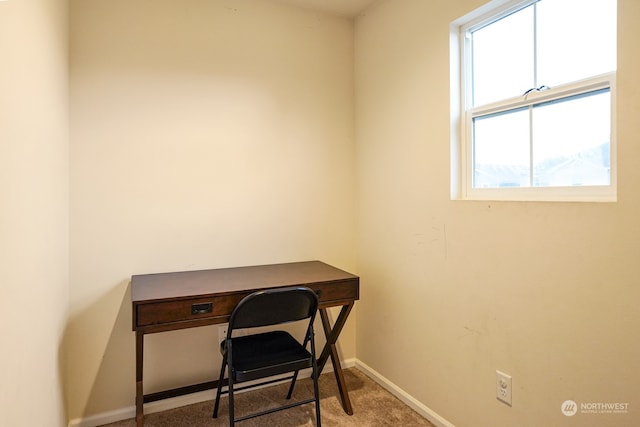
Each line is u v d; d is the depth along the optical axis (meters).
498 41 1.68
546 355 1.39
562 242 1.34
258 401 2.13
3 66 0.86
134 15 1.95
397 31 2.14
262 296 1.56
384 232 2.28
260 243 2.29
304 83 2.41
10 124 0.91
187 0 2.07
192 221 2.10
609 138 1.29
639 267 1.13
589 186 1.33
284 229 2.36
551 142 1.47
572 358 1.31
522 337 1.48
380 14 2.29
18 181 0.98
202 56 2.11
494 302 1.59
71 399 1.85
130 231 1.96
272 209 2.32
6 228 0.87
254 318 1.61
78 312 1.86
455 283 1.78
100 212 1.90
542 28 1.50
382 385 2.30
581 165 1.37
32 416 1.10
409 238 2.08
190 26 2.08
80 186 1.85
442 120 1.85
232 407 1.60
